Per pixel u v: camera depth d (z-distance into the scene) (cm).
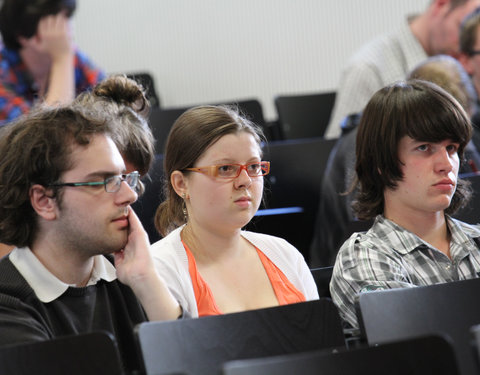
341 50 1339
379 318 394
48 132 419
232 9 1361
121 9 1375
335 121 991
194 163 478
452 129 474
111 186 419
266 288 486
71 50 928
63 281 430
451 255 495
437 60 761
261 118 1012
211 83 1375
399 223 498
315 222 830
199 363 369
